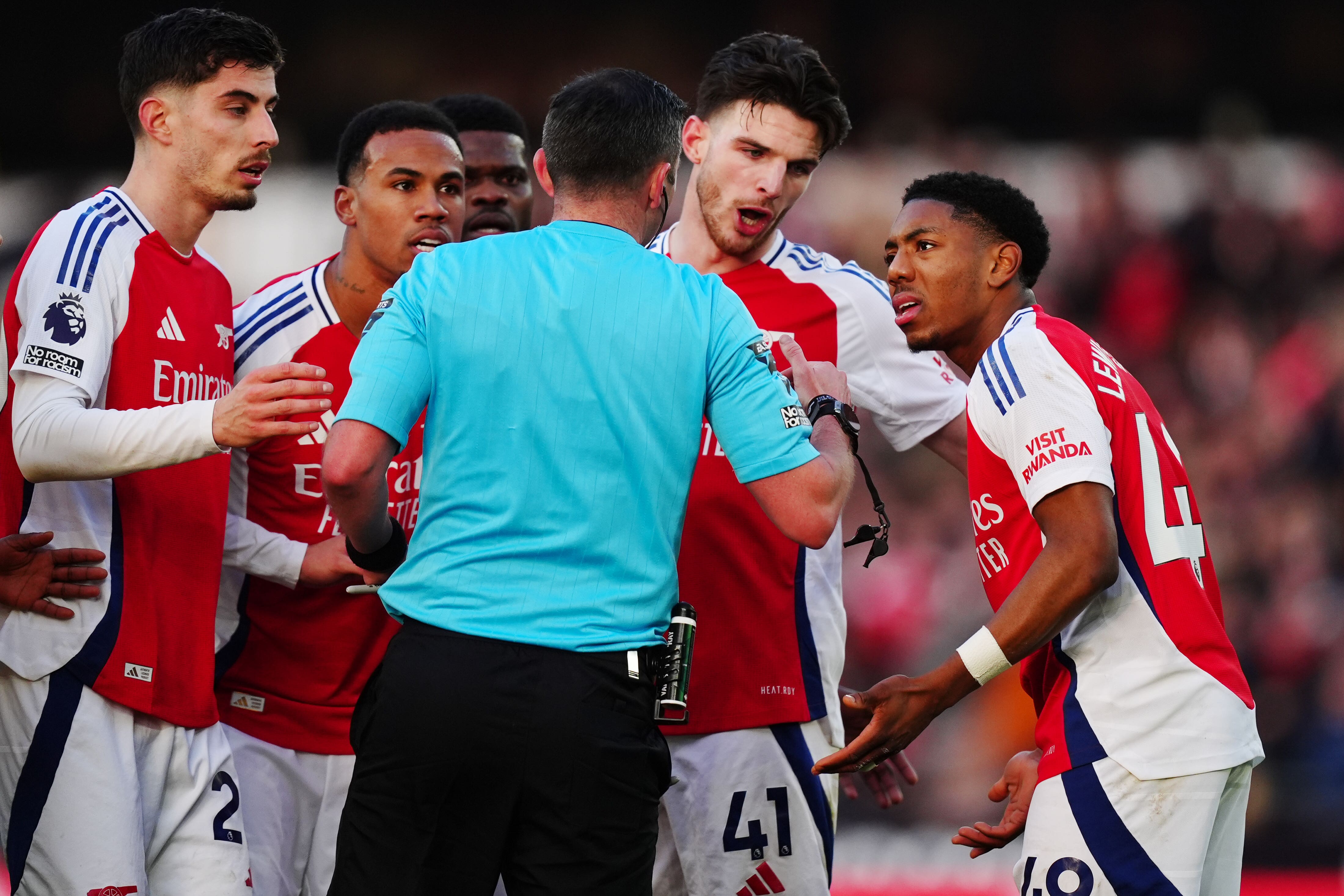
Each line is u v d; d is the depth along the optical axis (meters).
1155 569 10.93
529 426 9.70
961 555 35.97
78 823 11.37
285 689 13.68
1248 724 10.91
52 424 10.90
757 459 10.03
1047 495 10.55
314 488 13.52
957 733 31.19
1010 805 12.00
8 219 45.41
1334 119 47.31
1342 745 32.50
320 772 13.84
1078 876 10.71
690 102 47.59
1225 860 11.17
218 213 44.12
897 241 12.33
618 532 9.73
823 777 14.05
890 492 37.31
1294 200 45.50
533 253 10.06
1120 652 10.88
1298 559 38.16
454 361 9.78
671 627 9.98
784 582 13.70
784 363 13.59
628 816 9.63
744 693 13.52
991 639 10.41
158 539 12.05
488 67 47.16
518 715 9.37
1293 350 42.59
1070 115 48.00
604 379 9.77
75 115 45.81
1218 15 47.19
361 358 9.82
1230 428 41.41
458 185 14.02
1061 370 10.83
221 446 10.55
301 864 13.87
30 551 11.31
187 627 12.25
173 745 12.15
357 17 46.62
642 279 10.05
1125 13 47.34
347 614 13.69
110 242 11.78
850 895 24.89
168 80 12.09
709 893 13.54
